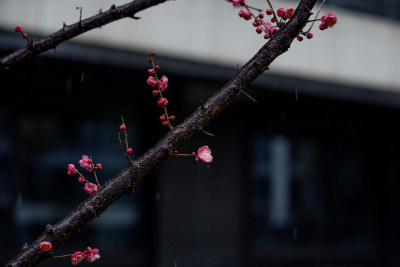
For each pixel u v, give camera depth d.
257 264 8.95
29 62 6.67
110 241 7.82
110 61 6.92
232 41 8.16
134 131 8.12
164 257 7.97
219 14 8.09
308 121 9.68
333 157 10.02
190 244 8.24
